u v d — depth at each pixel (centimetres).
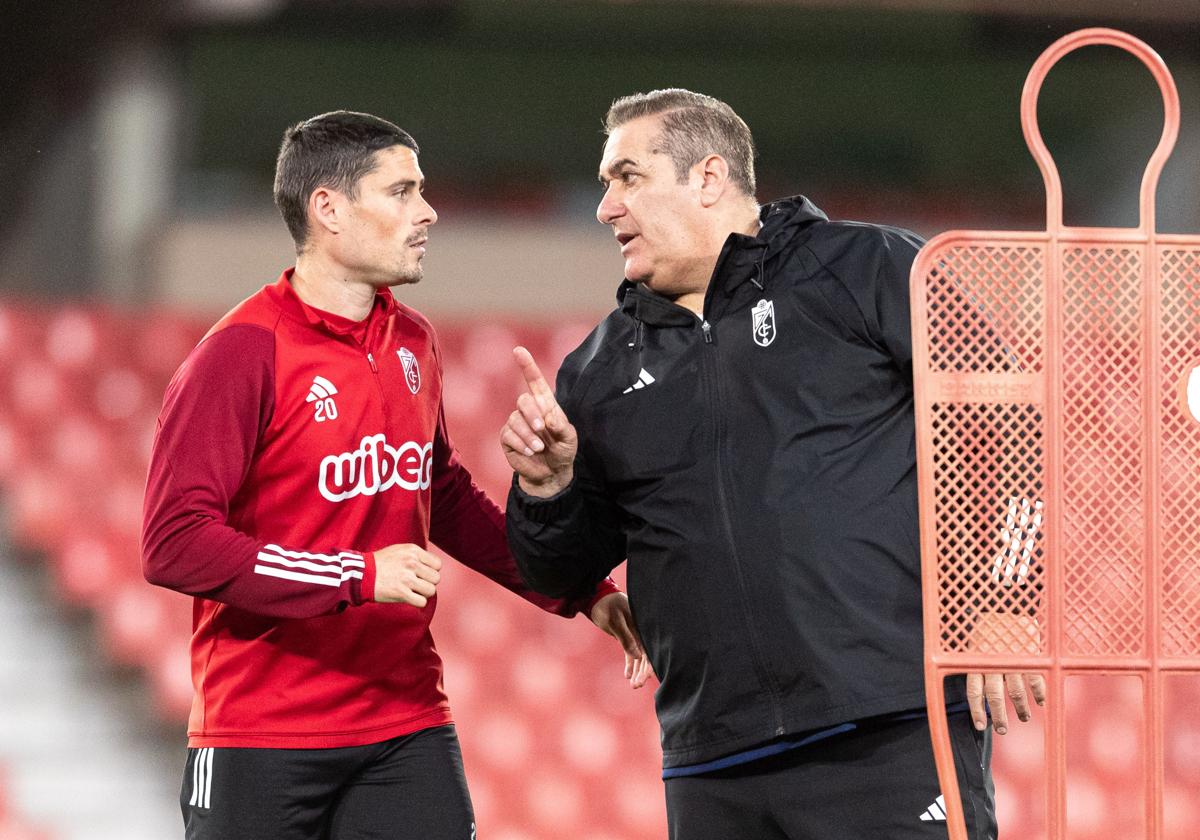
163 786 1841
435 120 3691
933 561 686
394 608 783
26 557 2102
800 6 3083
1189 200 3250
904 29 3453
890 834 721
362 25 3438
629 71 3647
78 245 2948
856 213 3712
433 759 802
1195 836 2008
